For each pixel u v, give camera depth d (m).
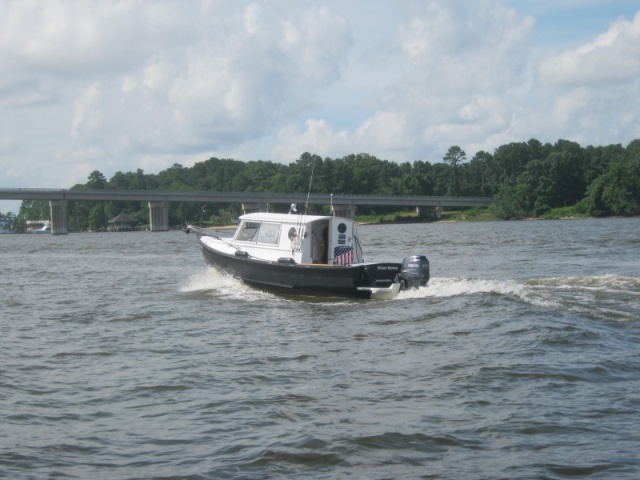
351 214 138.38
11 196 120.88
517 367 12.98
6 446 9.96
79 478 8.91
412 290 22.02
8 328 19.19
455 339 15.63
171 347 16.12
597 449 9.27
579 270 31.78
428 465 9.01
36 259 50.38
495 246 52.22
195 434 10.29
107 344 16.69
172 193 129.25
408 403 11.30
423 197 147.50
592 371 12.61
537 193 148.12
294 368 13.80
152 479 8.81
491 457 9.18
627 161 149.25
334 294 22.45
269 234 24.86
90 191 125.69
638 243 51.06
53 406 11.77
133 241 86.38
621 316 17.25
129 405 11.74
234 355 15.10
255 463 9.17
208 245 26.64
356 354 14.81
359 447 9.56
